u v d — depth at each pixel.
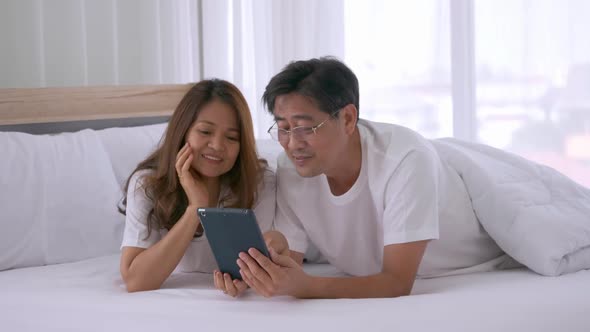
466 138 2.92
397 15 3.02
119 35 2.68
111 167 2.04
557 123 2.84
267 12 3.03
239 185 1.72
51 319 1.32
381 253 1.65
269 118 3.04
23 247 1.83
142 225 1.64
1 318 1.35
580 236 1.63
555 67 2.83
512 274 1.65
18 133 1.97
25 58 2.46
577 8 2.78
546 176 1.82
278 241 1.61
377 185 1.54
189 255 1.75
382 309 1.29
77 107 2.35
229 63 3.04
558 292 1.40
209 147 1.64
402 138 1.57
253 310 1.33
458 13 2.88
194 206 1.60
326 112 1.43
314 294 1.43
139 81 2.74
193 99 1.65
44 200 1.87
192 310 1.33
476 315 1.23
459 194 1.70
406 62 3.03
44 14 2.50
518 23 2.86
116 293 1.54
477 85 2.94
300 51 3.00
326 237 1.69
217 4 2.99
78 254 1.91
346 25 3.08
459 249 1.71
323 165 1.46
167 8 2.81
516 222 1.65
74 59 2.55
